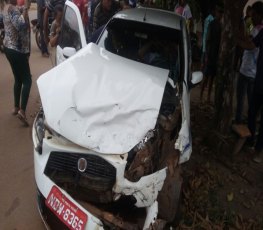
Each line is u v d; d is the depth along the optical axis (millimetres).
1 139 4844
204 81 7062
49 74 3363
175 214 3215
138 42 4629
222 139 5016
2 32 8922
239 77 5465
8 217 3471
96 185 2672
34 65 8242
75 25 4625
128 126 2854
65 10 5160
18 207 3617
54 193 2822
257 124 5895
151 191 2764
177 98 3613
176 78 4098
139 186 2686
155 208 2807
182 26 4703
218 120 5070
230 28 4598
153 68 3744
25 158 4469
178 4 8164
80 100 2965
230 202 4121
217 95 5012
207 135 5242
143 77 3438
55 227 3057
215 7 6629
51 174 2875
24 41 4918
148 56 4488
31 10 15195
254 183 4559
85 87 3117
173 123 3316
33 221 3455
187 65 4305
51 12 7602
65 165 2789
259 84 4703
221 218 3762
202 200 3986
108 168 2637
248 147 5355
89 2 6223
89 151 2664
